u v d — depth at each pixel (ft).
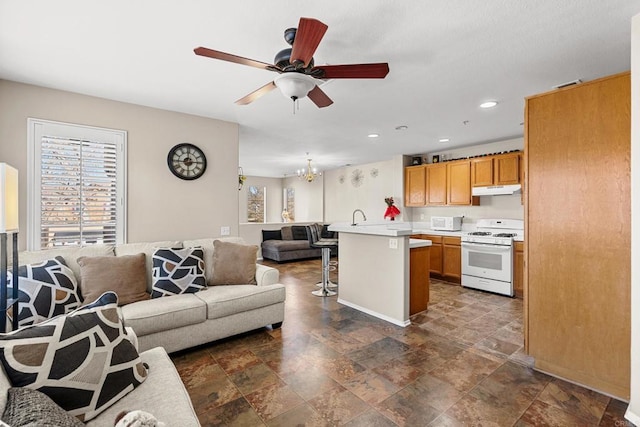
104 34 6.60
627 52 7.38
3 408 2.88
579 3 5.61
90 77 8.75
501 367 7.69
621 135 6.23
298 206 32.76
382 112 11.80
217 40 6.86
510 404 6.23
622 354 6.32
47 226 9.41
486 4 5.65
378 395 6.54
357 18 6.05
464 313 11.76
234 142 13.16
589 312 6.73
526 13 5.91
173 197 11.69
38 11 5.79
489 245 14.75
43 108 9.38
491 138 15.88
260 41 6.91
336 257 26.43
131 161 10.83
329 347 8.80
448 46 7.12
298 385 6.91
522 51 7.35
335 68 6.06
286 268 21.17
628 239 6.20
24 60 7.75
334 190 27.91
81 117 9.95
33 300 7.06
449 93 9.91
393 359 8.10
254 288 9.77
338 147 18.30
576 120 6.81
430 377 7.23
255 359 8.10
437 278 17.85
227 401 6.34
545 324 7.35
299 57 5.51
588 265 6.72
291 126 13.80
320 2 5.57
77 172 9.84
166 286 9.05
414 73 8.48
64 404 3.68
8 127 8.93
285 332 9.89
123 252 9.50
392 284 10.78
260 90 7.11
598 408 6.09
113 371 4.19
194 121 12.16
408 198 20.11
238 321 9.18
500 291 14.35
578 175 6.80
